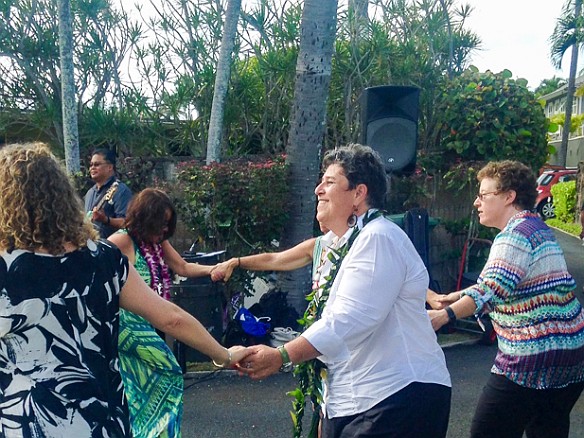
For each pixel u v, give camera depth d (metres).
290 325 6.40
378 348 2.37
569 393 2.93
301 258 3.62
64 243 1.98
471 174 7.86
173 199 6.66
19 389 1.90
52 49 10.10
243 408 5.02
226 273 3.81
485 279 2.84
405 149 6.95
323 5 6.53
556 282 2.86
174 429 2.75
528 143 8.20
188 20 9.83
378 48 8.80
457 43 10.41
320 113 6.69
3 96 10.40
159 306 2.25
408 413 2.33
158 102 10.06
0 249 1.94
